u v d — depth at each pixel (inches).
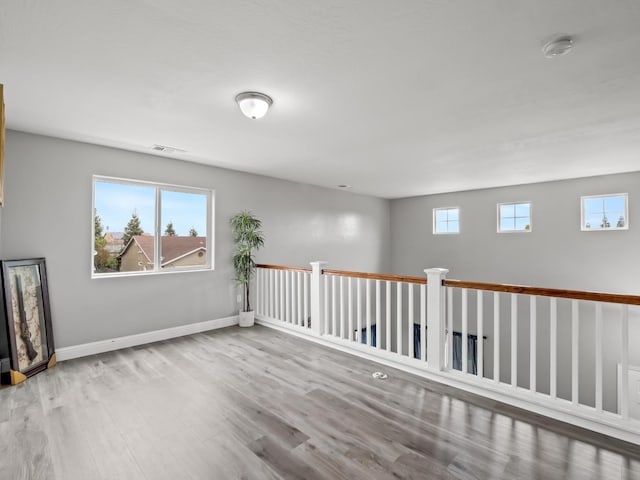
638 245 201.8
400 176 217.2
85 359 139.5
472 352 266.8
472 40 71.6
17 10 61.2
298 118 116.5
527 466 74.4
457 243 281.1
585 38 70.4
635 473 72.3
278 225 225.1
